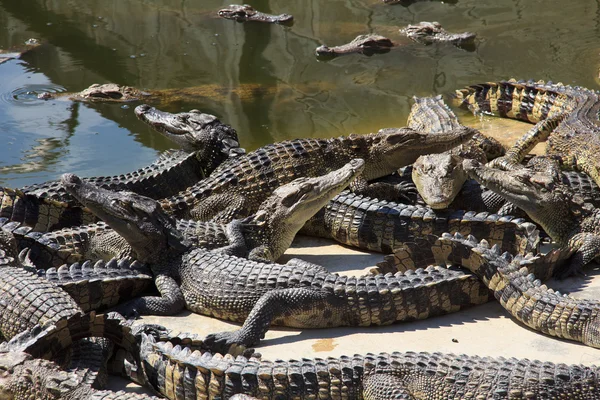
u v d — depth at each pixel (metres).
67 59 18.94
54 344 6.39
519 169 9.52
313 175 10.38
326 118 14.96
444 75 17.92
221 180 9.94
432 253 7.72
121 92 16.08
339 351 6.76
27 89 16.61
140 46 20.39
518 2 24.20
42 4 24.30
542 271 7.72
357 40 20.31
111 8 24.14
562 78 17.25
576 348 6.64
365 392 5.86
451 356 6.01
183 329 7.37
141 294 8.07
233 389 5.90
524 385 5.64
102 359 6.48
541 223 8.62
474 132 10.92
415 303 7.14
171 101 16.05
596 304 6.65
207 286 7.59
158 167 11.38
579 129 11.88
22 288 7.00
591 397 5.58
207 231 8.61
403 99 16.17
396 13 23.88
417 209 8.88
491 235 8.41
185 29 22.28
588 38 20.27
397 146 10.65
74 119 14.94
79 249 8.70
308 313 7.12
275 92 16.83
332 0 25.28
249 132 14.16
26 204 9.36
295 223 8.79
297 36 21.86
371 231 8.97
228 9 23.47
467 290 7.36
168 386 6.19
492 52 19.70
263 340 7.06
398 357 6.00
